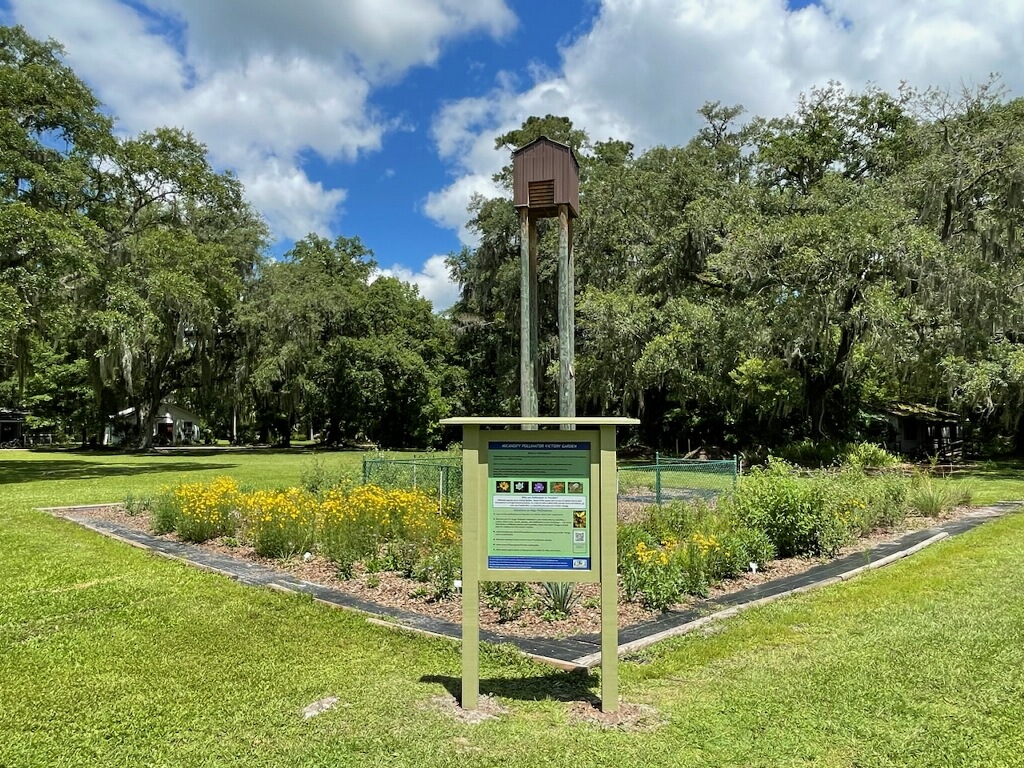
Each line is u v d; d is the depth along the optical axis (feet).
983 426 86.43
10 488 53.21
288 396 132.77
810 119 80.74
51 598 19.40
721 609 17.93
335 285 139.74
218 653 14.69
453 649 14.87
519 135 103.55
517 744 10.41
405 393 137.28
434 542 23.86
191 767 9.80
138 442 128.88
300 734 10.79
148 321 68.54
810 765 9.75
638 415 95.96
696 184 79.97
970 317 59.67
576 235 83.46
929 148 67.41
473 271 119.03
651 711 11.60
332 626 16.62
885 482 34.17
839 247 59.41
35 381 141.38
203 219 99.76
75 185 63.62
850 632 15.85
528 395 22.72
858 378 80.59
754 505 25.85
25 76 63.10
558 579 11.56
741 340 67.31
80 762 9.96
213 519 28.81
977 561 23.75
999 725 10.89
